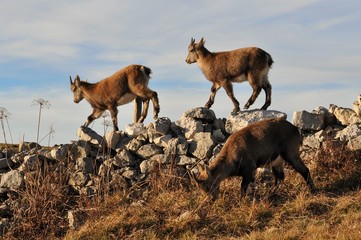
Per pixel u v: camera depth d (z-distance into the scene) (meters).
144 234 9.62
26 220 11.06
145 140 12.66
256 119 12.31
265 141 10.31
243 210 9.80
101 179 11.88
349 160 11.15
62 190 11.77
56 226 10.89
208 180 10.02
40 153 12.77
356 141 11.32
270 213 9.70
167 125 12.65
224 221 9.60
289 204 9.92
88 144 12.80
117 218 10.23
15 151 13.76
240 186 10.84
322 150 11.42
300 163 10.52
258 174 11.37
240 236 9.07
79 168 12.29
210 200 10.19
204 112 12.83
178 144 12.07
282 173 10.84
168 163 12.01
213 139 12.04
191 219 9.66
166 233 9.55
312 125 12.20
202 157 11.89
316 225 8.96
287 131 10.55
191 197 10.65
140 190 11.58
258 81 14.09
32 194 11.27
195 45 15.06
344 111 12.34
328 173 11.14
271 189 10.66
